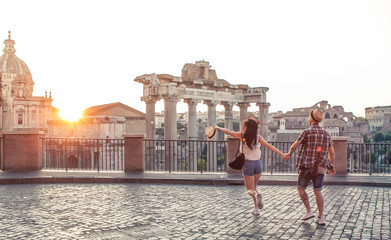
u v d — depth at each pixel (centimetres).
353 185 1541
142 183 1612
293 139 10744
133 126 9119
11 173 1780
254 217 966
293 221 923
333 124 11156
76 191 1390
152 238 783
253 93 5259
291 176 1714
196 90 4516
